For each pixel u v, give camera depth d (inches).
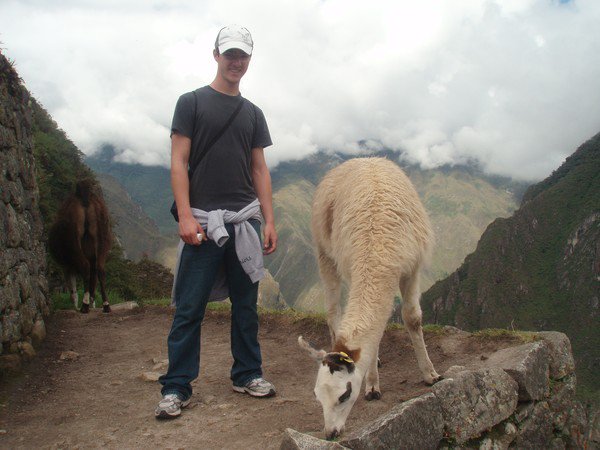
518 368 184.9
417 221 184.9
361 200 182.7
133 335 316.2
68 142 871.7
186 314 178.7
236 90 182.4
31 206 315.6
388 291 165.0
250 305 192.7
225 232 171.6
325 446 124.8
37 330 282.8
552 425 196.5
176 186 171.8
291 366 238.1
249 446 154.5
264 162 195.0
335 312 218.1
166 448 156.5
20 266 270.2
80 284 518.0
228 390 205.0
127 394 209.6
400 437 136.9
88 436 168.1
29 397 208.5
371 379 181.8
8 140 274.8
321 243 217.2
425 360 188.2
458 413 157.9
